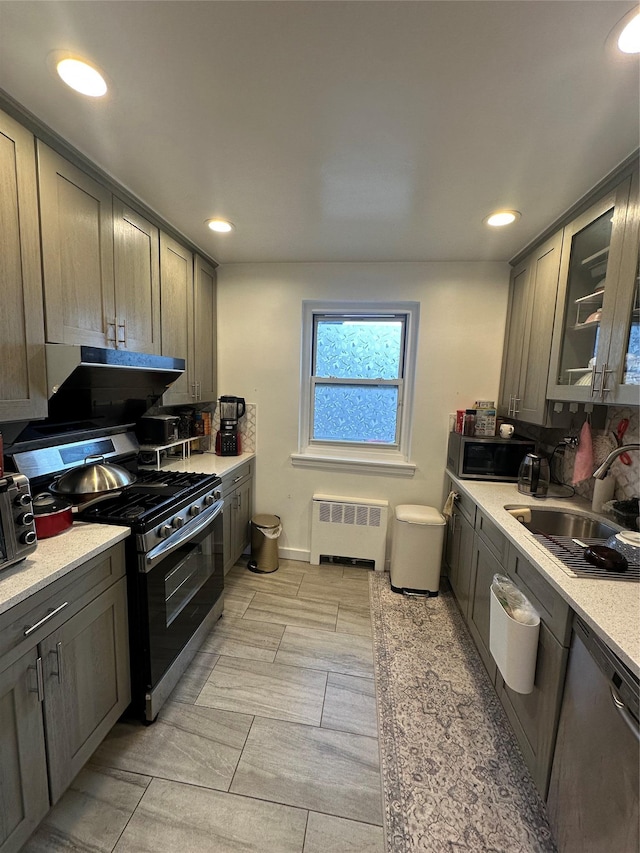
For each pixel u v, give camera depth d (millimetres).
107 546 1302
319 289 2756
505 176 1564
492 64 1016
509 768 1398
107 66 1045
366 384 2943
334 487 2939
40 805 1089
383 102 1169
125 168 1565
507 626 1312
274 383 2906
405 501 2871
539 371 2102
